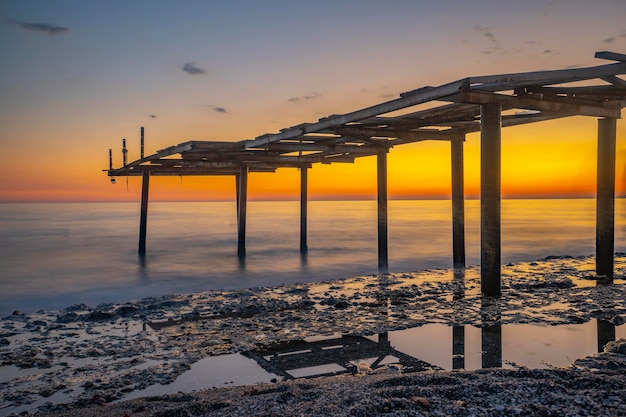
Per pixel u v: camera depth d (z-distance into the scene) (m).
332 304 10.53
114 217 68.56
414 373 5.71
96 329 8.91
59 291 14.56
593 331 7.98
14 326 9.32
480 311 9.42
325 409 4.34
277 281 15.62
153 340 8.09
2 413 5.35
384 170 17.64
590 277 13.24
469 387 4.70
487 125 10.25
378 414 4.17
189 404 4.85
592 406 4.17
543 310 9.41
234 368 6.64
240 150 18.59
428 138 15.20
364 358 6.91
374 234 33.47
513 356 6.78
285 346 7.59
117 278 16.73
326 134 15.17
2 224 49.84
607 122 12.79
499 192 10.46
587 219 53.00
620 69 8.93
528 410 4.12
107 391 5.91
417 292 11.62
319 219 56.75
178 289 14.60
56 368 6.84
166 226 44.50
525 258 20.03
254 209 106.50
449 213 74.00
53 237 33.09
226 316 9.65
